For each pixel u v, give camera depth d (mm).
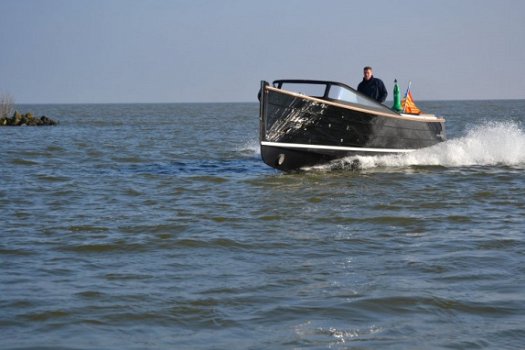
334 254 13695
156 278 12078
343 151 25656
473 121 79562
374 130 25891
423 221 16766
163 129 67500
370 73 26062
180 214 17766
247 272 12438
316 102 23625
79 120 99500
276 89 22750
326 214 17719
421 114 29328
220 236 15164
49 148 38969
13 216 17672
